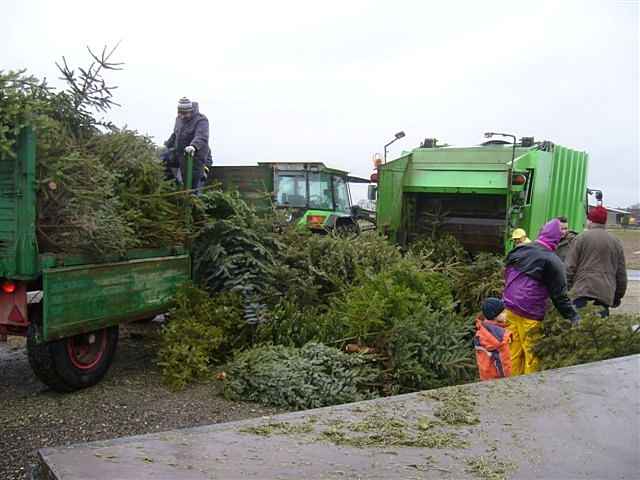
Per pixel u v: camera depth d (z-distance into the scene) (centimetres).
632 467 177
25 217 491
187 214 674
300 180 1463
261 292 679
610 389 253
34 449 413
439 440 190
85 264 534
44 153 505
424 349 598
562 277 562
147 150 656
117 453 165
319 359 556
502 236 962
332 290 747
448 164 1008
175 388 555
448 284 766
